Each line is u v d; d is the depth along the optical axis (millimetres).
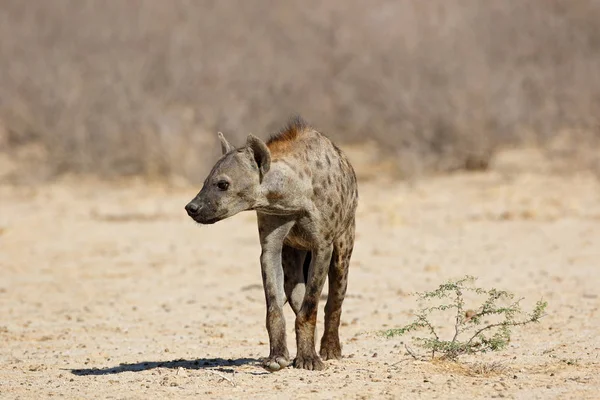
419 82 51781
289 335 20953
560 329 20422
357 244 32625
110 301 25453
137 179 50438
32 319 23438
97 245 33938
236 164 16172
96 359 19031
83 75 54344
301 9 58281
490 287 25359
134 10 57281
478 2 56938
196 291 26516
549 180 44438
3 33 56500
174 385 16234
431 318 22078
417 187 44656
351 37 55781
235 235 35469
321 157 16781
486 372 16609
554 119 51812
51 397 15727
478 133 48406
